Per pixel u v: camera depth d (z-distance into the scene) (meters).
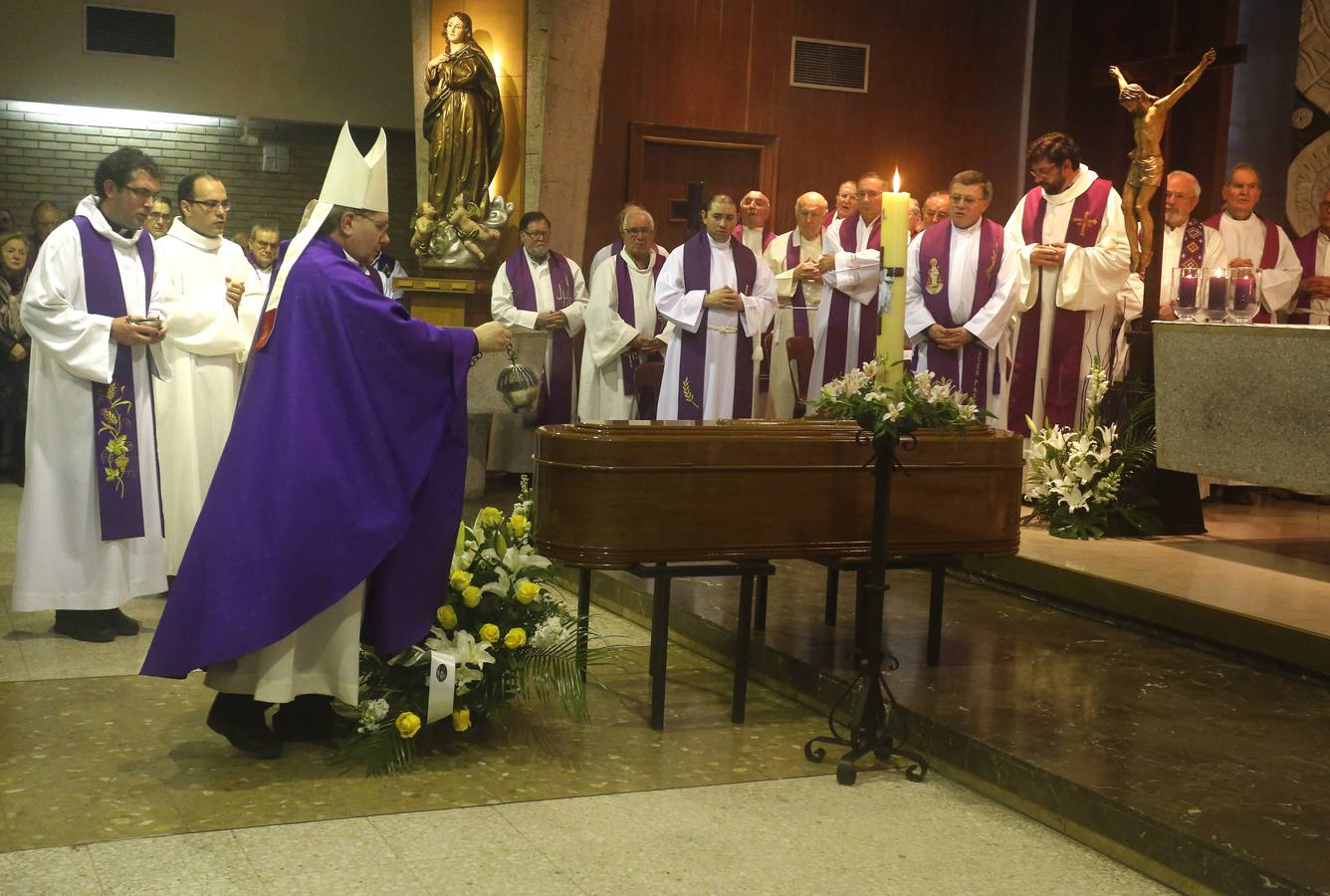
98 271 4.68
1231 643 4.34
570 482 3.74
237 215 10.65
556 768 3.54
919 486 4.03
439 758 3.59
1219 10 8.62
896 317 3.67
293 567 3.30
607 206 9.93
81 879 2.74
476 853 2.95
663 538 3.78
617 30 9.79
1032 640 4.57
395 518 3.39
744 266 6.66
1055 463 5.81
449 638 3.70
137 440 4.74
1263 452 4.87
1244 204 7.28
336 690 3.45
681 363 6.64
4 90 9.77
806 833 3.14
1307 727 3.65
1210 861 2.78
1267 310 7.16
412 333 3.42
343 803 3.23
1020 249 6.38
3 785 3.26
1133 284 6.85
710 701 4.20
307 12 10.30
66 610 4.70
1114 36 9.52
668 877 2.86
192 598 3.35
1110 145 9.65
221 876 2.78
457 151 8.38
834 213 8.35
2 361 8.30
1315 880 2.61
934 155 10.55
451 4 8.66
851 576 5.54
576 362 8.43
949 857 3.03
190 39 10.09
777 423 3.99
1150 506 5.77
